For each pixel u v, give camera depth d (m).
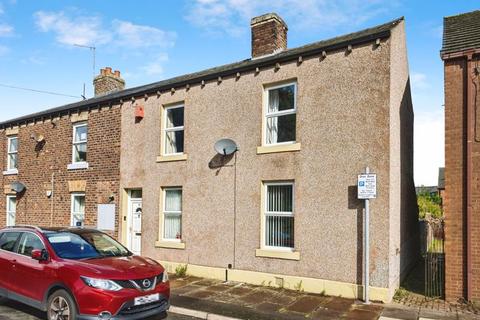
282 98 10.24
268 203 10.16
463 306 8.02
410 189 11.91
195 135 11.44
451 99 8.68
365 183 8.37
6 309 7.82
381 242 8.42
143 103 12.77
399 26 9.45
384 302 8.25
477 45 8.45
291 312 7.59
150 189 12.29
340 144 9.05
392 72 8.76
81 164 14.21
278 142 10.19
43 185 15.55
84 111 14.41
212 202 10.90
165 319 7.35
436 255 10.67
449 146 8.62
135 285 6.46
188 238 11.28
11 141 17.70
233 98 10.80
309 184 9.37
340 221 8.89
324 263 9.02
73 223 14.44
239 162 10.51
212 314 7.38
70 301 6.33
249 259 10.09
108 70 17.38
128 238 12.89
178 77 12.80
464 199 8.40
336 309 7.79
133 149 12.84
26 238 7.79
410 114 12.12
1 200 17.55
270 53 11.73
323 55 9.41
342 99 9.12
